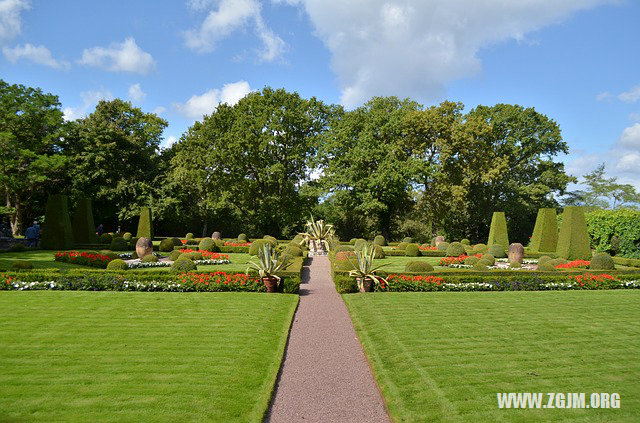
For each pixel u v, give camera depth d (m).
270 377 6.65
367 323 9.77
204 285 12.79
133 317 9.63
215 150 34.56
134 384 6.11
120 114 37.31
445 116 34.44
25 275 12.54
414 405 5.74
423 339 8.48
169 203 35.19
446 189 33.44
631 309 11.35
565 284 14.53
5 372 6.41
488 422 5.23
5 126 29.20
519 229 41.62
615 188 47.00
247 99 36.84
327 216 44.03
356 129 35.91
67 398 5.62
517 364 7.15
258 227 38.94
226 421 5.23
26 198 33.66
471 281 14.36
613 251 25.67
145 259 19.58
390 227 41.38
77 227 27.31
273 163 35.88
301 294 13.38
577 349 7.95
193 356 7.32
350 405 5.88
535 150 38.19
